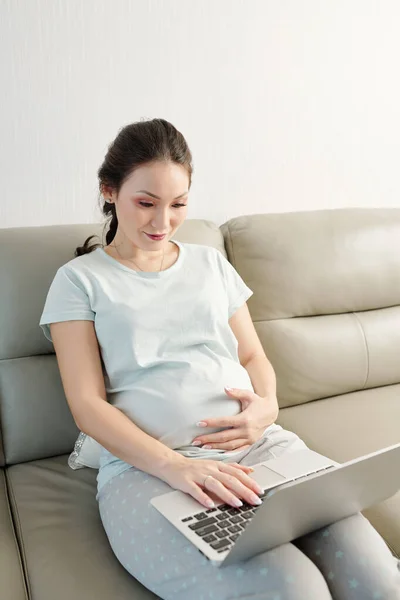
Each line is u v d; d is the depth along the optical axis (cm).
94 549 101
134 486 103
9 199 151
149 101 162
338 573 85
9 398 128
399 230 171
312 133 186
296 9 175
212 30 165
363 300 165
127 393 115
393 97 197
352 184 198
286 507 75
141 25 156
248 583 80
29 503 114
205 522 88
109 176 117
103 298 117
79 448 125
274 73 176
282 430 123
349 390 161
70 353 115
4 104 146
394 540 102
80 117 154
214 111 170
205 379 117
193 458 108
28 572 95
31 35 145
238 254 154
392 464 87
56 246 135
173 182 112
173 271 126
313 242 159
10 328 129
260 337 150
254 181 181
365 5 185
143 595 91
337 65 185
